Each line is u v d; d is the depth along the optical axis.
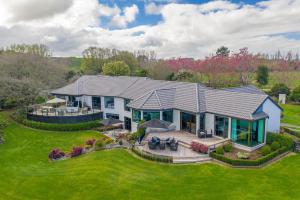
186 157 27.16
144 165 26.22
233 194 20.48
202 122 33.97
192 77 70.81
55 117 42.53
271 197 19.98
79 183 22.94
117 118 44.34
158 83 44.91
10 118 48.53
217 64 76.25
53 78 62.41
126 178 23.50
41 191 21.97
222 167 25.38
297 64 85.56
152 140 30.16
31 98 48.84
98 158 28.39
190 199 19.97
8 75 54.44
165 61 93.38
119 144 32.53
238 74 74.50
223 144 29.67
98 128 41.47
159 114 36.09
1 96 46.56
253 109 29.44
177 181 22.77
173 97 37.94
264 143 30.72
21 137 38.66
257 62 80.31
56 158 30.00
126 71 76.69
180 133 34.66
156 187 21.86
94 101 47.19
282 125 41.66
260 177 23.28
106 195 20.91
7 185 23.28
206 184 22.11
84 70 92.94
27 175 25.27
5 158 30.33
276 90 65.25
